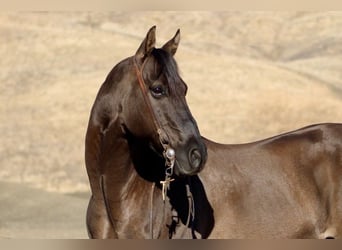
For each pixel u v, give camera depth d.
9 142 20.45
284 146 6.32
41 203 14.84
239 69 28.34
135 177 5.74
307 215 6.09
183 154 5.21
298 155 6.27
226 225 5.88
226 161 6.09
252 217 5.95
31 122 22.23
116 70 5.65
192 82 26.41
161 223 5.70
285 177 6.14
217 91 25.55
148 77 5.36
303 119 23.31
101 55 29.08
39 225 12.79
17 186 16.52
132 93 5.45
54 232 12.05
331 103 24.81
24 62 28.28
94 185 5.85
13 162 18.95
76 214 13.91
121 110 5.55
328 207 6.14
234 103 24.41
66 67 27.80
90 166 5.84
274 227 5.98
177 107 5.27
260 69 28.78
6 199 15.09
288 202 6.07
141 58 5.47
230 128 22.19
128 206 5.72
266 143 6.36
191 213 5.73
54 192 16.12
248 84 26.52
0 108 23.45
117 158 5.67
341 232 6.10
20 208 14.32
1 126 21.88
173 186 5.77
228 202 5.93
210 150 6.12
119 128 5.59
